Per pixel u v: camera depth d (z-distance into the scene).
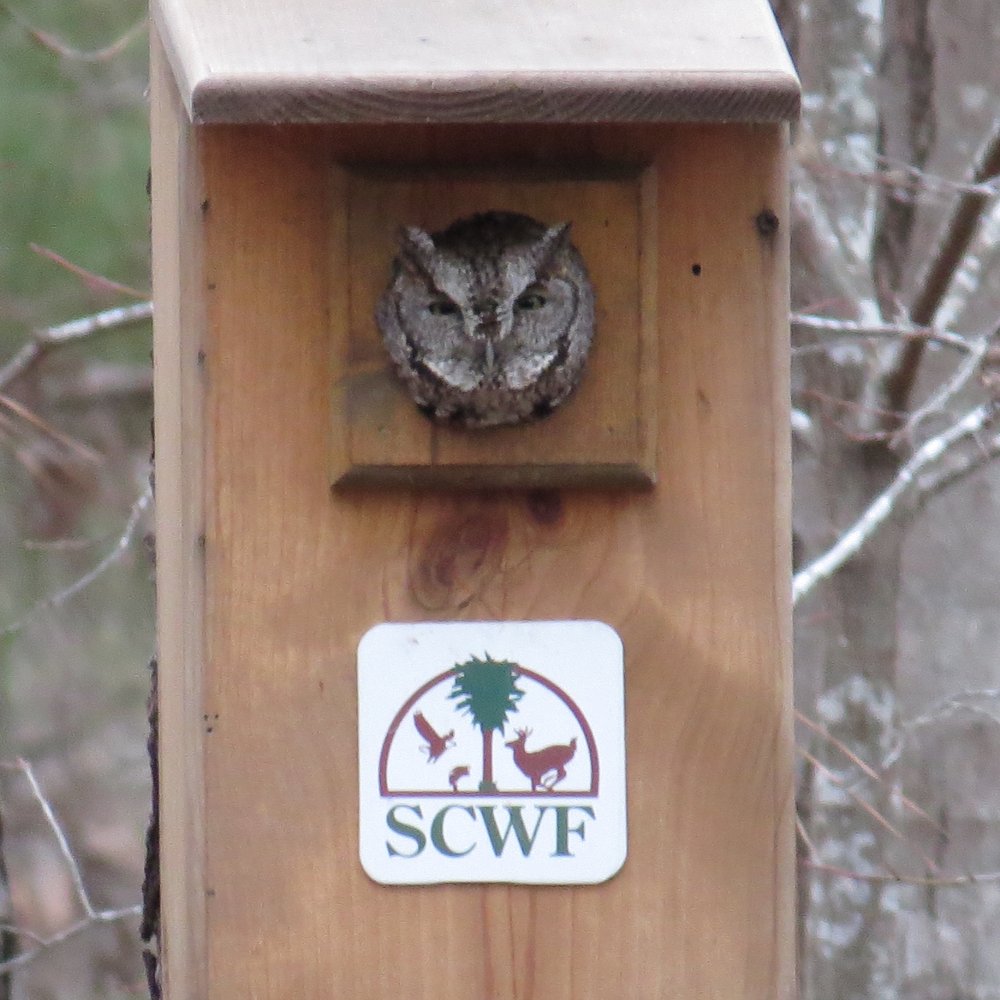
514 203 7.55
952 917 12.39
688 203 7.66
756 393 7.69
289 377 7.59
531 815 7.59
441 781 7.58
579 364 7.48
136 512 10.47
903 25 12.28
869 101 11.77
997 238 11.52
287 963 7.57
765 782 7.66
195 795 7.58
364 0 7.64
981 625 12.59
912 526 12.05
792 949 7.66
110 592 14.52
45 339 11.34
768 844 7.66
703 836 7.65
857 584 11.66
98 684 14.70
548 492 7.64
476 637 7.60
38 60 13.62
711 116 7.12
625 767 7.62
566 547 7.64
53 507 13.76
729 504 7.69
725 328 7.68
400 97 7.05
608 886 7.62
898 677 12.38
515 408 7.46
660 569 7.66
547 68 7.11
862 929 11.54
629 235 7.57
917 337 10.63
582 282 7.52
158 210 8.29
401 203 7.52
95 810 14.83
